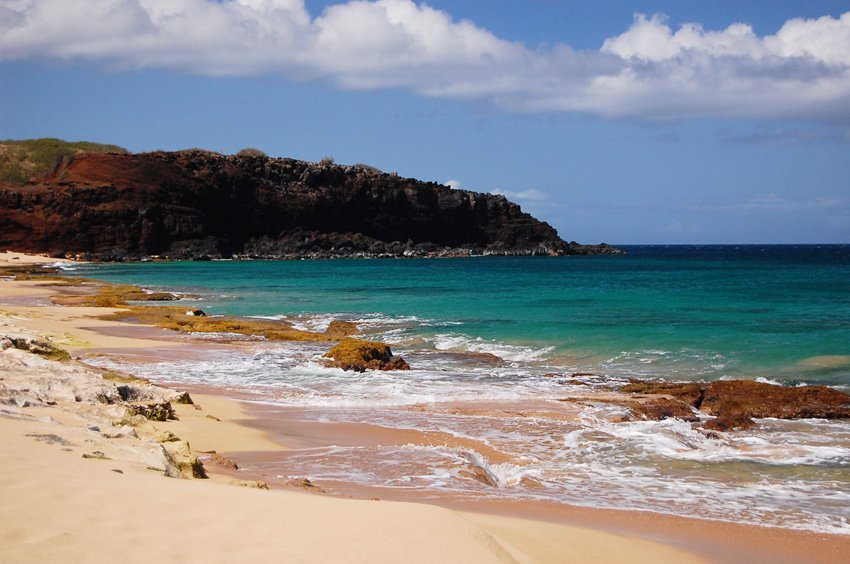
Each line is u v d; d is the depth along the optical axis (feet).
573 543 23.84
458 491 30.76
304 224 464.24
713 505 31.09
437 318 114.83
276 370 69.56
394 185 501.15
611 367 72.69
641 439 43.27
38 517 16.90
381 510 20.42
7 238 368.27
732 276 240.32
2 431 24.86
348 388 60.70
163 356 77.00
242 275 264.31
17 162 505.66
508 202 554.05
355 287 196.54
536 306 129.70
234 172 443.32
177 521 17.88
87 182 397.39
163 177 416.05
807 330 90.68
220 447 37.99
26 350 53.47
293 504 20.57
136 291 167.02
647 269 313.32
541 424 46.75
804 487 34.35
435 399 55.93
